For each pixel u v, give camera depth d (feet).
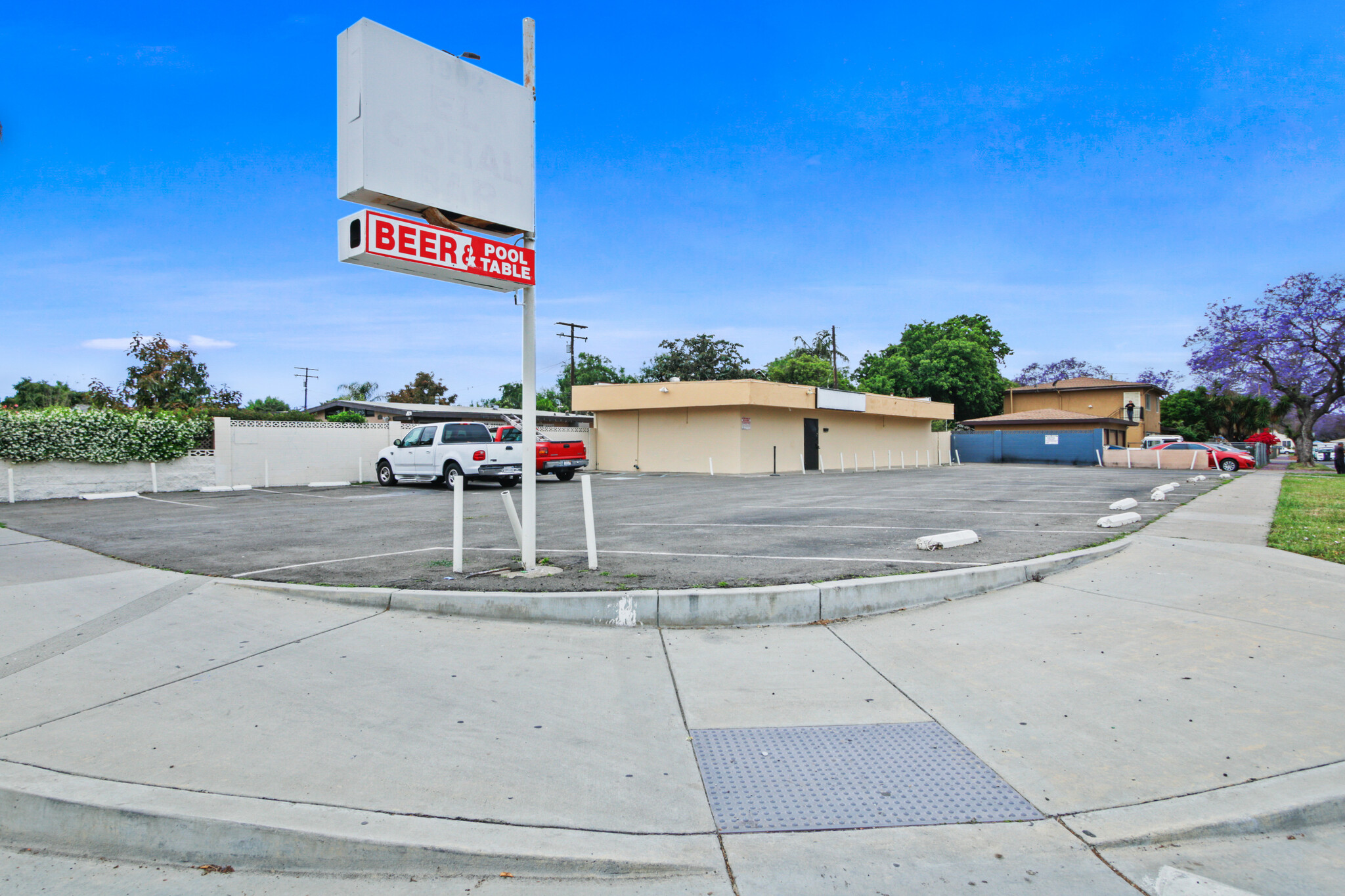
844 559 24.30
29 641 15.81
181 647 15.58
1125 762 10.96
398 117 18.56
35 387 115.65
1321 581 21.49
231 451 62.80
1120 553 25.85
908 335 184.55
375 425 72.38
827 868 8.60
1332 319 102.73
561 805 9.73
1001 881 8.39
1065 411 168.55
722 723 12.42
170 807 9.25
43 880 8.57
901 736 11.93
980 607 19.52
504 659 15.31
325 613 18.28
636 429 93.66
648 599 18.02
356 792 9.81
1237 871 8.66
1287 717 12.34
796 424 94.68
